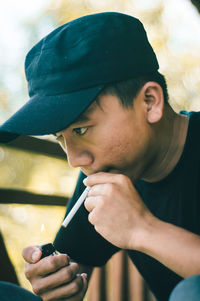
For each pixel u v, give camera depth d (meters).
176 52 5.23
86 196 1.17
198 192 1.23
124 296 2.69
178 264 0.94
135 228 1.01
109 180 1.06
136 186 1.36
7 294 0.72
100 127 1.04
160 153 1.20
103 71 1.04
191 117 1.27
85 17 1.10
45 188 5.69
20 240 5.23
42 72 1.06
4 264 1.71
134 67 1.08
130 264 2.72
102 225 1.03
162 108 1.12
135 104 1.08
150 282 1.45
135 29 1.13
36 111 1.01
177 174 1.24
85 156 1.06
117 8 5.40
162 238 0.97
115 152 1.07
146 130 1.11
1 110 6.01
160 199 1.29
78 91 1.03
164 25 5.24
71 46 1.05
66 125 0.97
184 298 0.64
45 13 5.85
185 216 1.25
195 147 1.23
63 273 1.15
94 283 2.61
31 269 1.17
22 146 1.90
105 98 1.04
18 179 5.79
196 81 5.07
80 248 1.49
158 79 1.18
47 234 5.29
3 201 1.81
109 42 1.06
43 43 1.11
